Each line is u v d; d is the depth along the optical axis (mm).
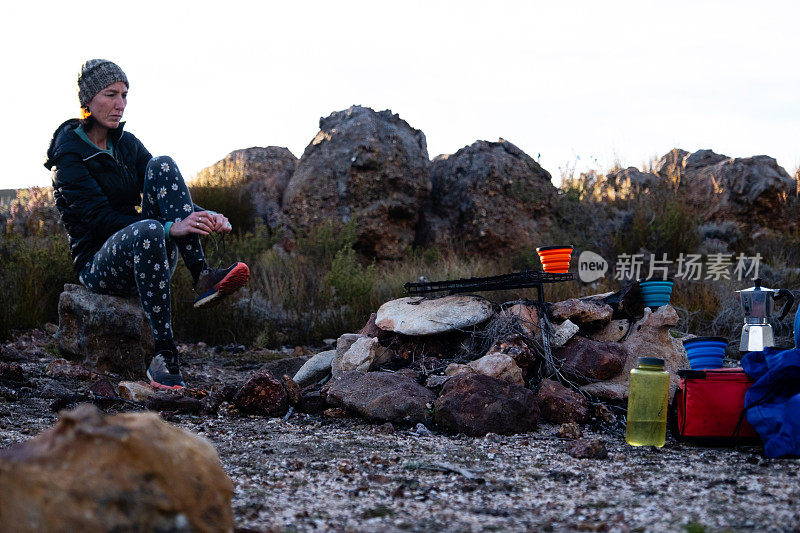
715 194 13062
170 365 4281
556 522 2027
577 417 3691
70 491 1440
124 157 4758
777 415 2982
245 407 3883
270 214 12000
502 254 11820
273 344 7242
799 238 11969
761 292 4340
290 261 9758
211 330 7152
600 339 4445
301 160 12484
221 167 13391
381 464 2766
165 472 1562
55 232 10133
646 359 3270
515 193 12172
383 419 3582
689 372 3234
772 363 3096
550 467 2742
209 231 4211
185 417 3781
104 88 4473
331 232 10781
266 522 2020
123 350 4848
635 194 12727
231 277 4219
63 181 4449
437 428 3496
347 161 11875
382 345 4555
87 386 4395
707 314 7504
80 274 4809
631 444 3240
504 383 3619
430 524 2014
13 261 7465
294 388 4012
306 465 2740
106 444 1537
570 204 12430
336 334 7531
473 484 2457
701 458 2922
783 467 2725
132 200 4848
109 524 1440
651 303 4527
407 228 12117
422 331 4312
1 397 3877
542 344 4211
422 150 12531
